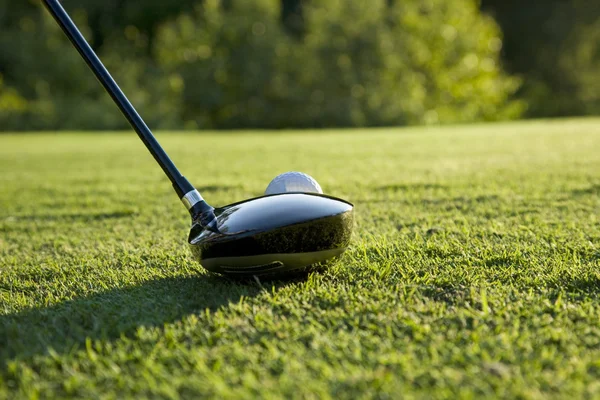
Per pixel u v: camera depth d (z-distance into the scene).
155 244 2.84
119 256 2.61
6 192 5.06
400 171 5.57
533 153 6.86
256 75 24.88
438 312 1.73
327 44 24.69
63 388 1.37
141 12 28.16
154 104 23.36
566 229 2.82
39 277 2.36
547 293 1.90
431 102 26.28
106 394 1.33
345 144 9.84
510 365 1.39
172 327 1.65
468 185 4.43
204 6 25.97
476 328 1.61
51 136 16.88
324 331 1.61
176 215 3.72
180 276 2.20
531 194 3.91
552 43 32.03
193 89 24.88
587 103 30.80
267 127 25.31
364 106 24.50
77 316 1.79
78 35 2.13
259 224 1.86
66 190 5.10
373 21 24.97
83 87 23.42
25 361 1.50
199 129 24.83
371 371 1.37
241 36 25.08
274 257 1.88
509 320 1.66
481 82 27.00
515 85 28.56
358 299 1.83
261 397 1.27
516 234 2.73
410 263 2.25
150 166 7.26
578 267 2.16
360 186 4.61
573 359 1.42
